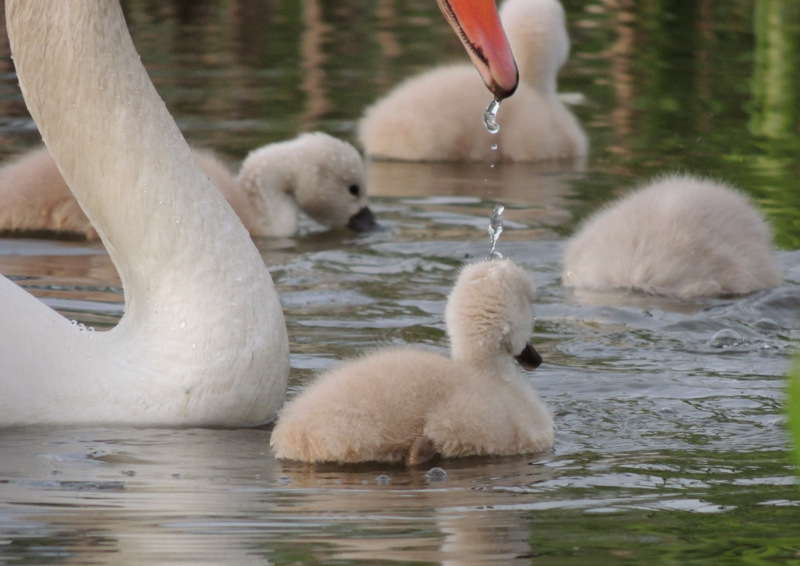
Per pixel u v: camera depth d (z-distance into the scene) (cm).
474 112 2077
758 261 1444
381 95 2316
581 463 887
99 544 708
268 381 980
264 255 1577
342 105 2253
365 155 2120
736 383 1095
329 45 2708
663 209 1473
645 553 695
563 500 796
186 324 966
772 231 1523
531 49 2133
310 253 1587
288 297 1375
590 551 699
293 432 880
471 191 1861
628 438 949
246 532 728
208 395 961
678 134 2091
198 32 2825
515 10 2145
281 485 828
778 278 1449
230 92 2319
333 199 1708
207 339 962
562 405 1033
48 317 978
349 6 3123
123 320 1009
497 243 1588
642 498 802
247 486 824
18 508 771
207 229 982
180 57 2573
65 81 987
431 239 1622
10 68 2442
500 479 847
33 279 1385
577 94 2336
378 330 1249
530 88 2134
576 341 1229
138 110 992
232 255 983
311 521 750
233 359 963
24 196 1616
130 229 981
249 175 1716
